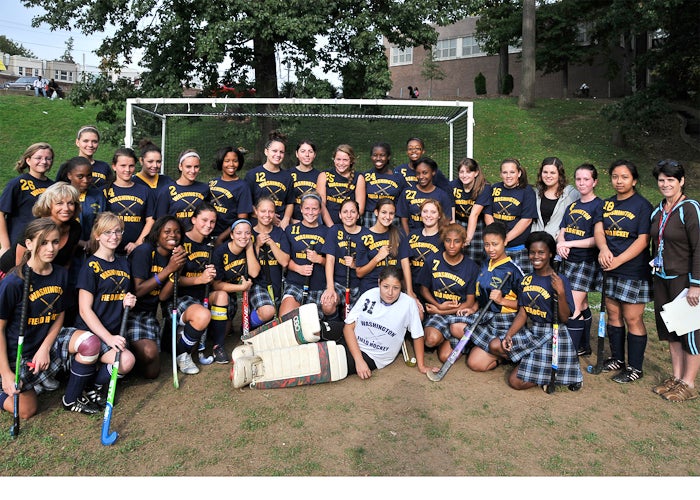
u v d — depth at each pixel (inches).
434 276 179.5
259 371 153.6
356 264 186.5
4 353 127.3
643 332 164.2
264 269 187.0
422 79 1275.8
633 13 578.6
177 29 451.2
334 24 471.8
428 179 205.2
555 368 150.5
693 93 673.6
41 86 904.3
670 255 150.4
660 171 150.9
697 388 158.9
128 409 140.0
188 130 460.1
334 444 124.0
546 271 157.3
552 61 918.4
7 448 120.2
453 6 498.6
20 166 168.2
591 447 125.3
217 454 119.3
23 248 145.7
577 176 174.6
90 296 141.3
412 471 113.8
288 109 363.6
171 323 165.6
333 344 159.0
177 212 190.1
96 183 196.1
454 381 161.9
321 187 216.1
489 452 122.2
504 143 653.9
